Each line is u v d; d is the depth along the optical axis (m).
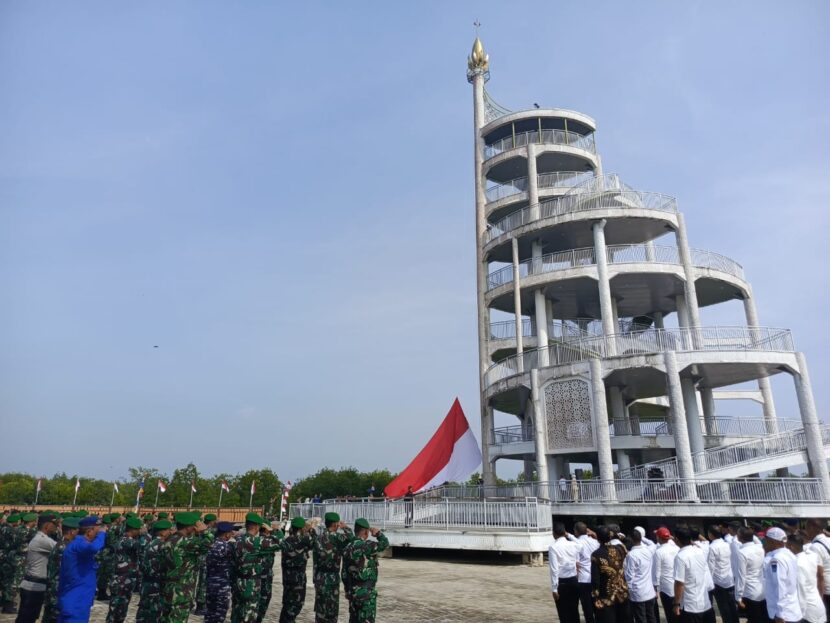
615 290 35.88
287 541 11.11
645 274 32.84
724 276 34.03
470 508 23.89
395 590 16.17
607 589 9.54
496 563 22.39
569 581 10.55
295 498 80.31
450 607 13.80
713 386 35.56
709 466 27.41
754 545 10.04
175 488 74.62
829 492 25.91
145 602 9.80
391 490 30.14
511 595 15.40
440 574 19.42
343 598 15.70
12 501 71.75
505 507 23.14
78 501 74.75
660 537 10.77
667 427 32.41
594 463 40.38
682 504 25.45
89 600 8.64
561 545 10.72
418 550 25.45
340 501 29.31
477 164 44.16
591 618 10.67
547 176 41.78
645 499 26.62
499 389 35.50
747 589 9.83
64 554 8.67
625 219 34.03
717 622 12.88
